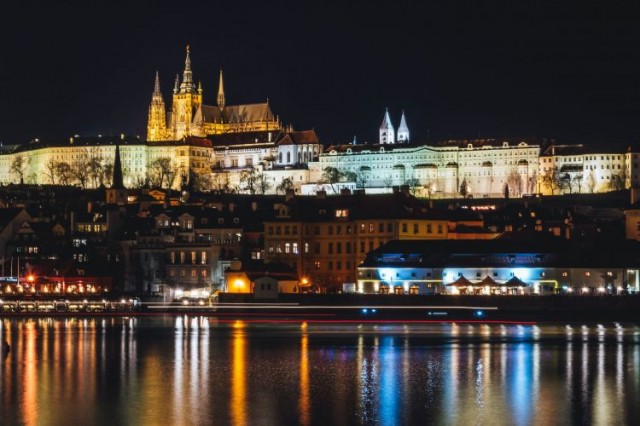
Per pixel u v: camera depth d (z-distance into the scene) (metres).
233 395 197.50
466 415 181.38
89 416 182.00
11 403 191.62
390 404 189.50
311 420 178.50
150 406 188.75
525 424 175.62
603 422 176.88
